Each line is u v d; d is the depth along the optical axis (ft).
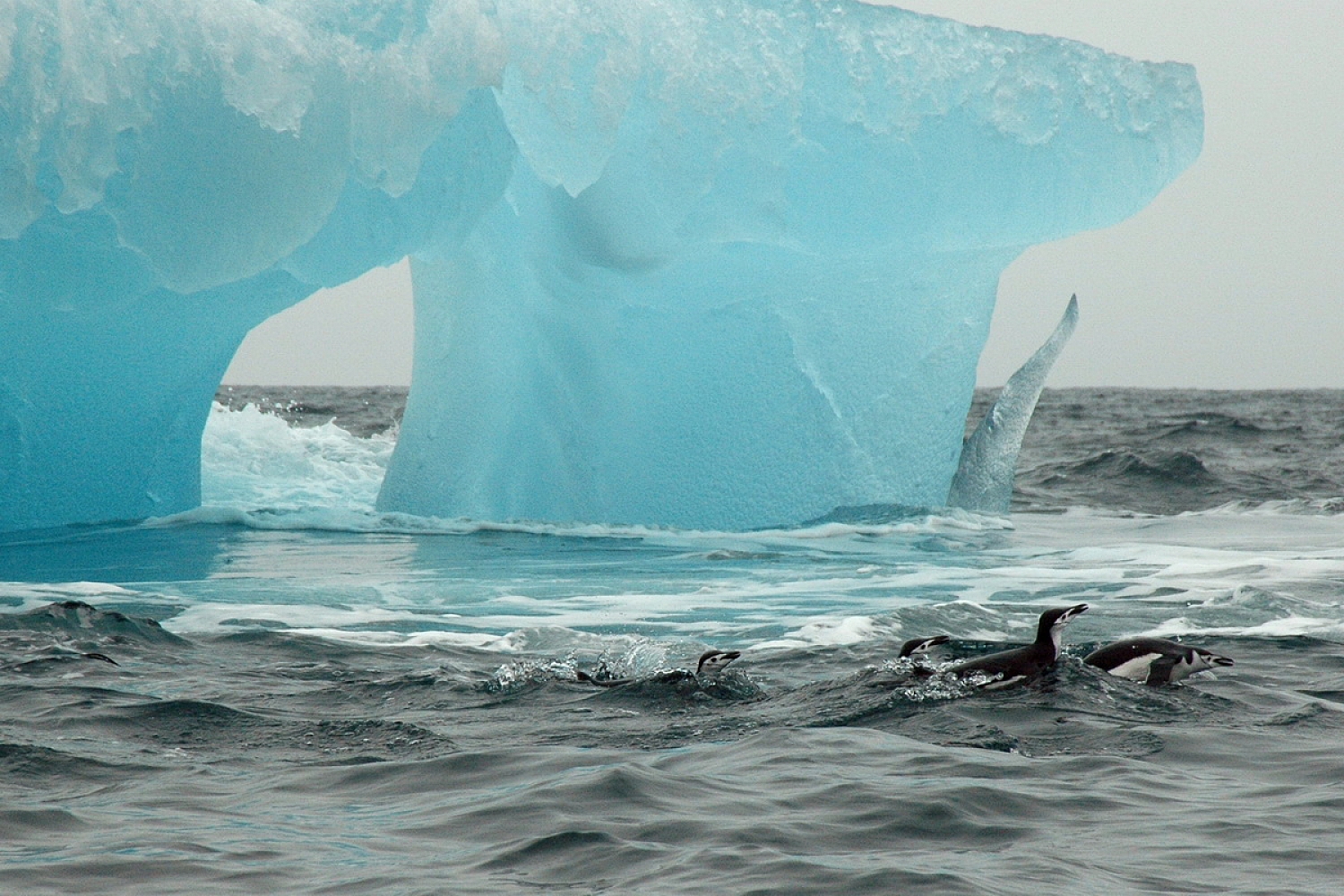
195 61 109.60
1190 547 116.47
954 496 153.69
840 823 33.06
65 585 91.56
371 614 80.53
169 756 41.65
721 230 127.34
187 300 123.13
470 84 118.32
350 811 35.01
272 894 28.19
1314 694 52.11
